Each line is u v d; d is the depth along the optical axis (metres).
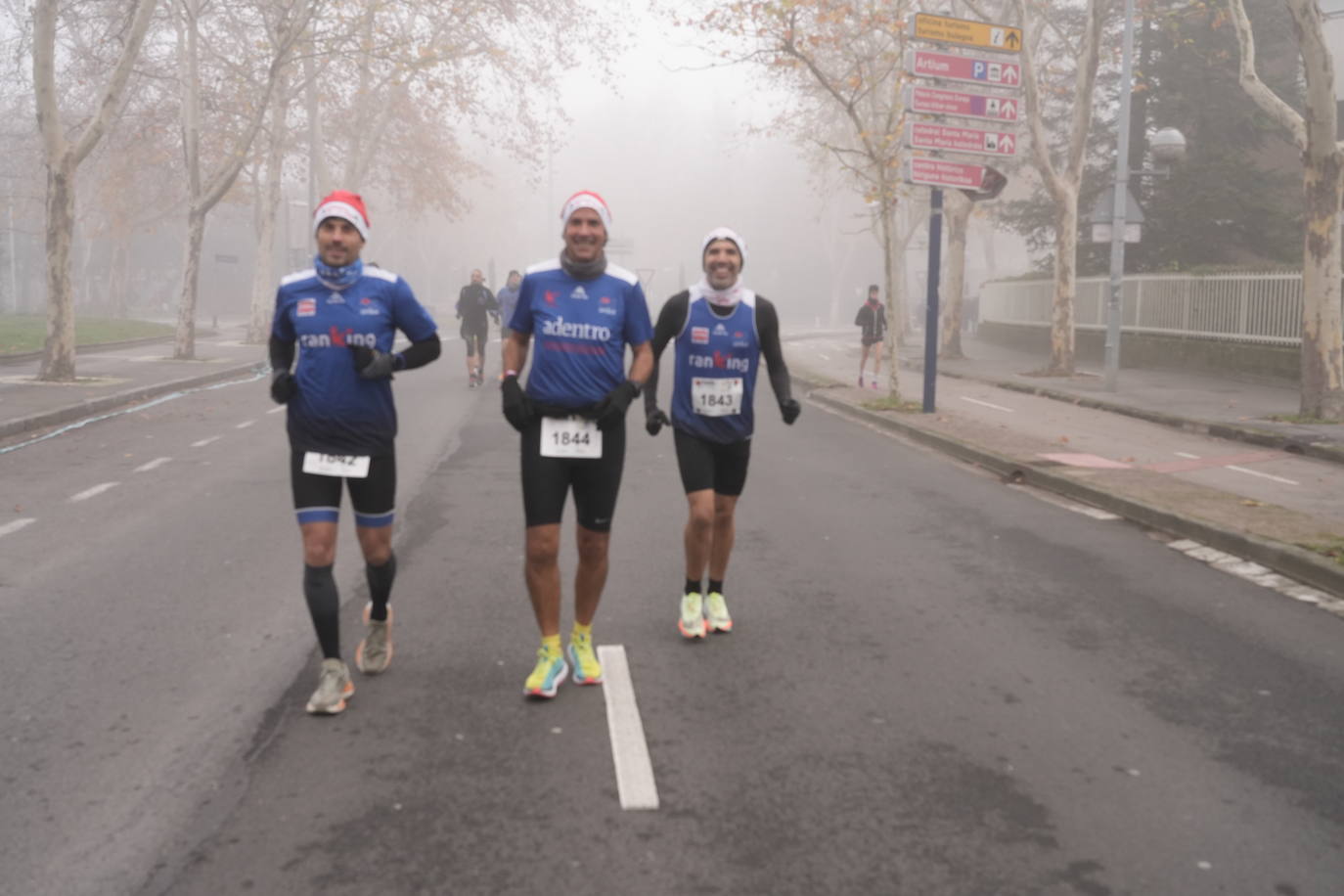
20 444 12.25
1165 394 18.27
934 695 4.70
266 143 34.50
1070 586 6.55
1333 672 5.06
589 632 4.85
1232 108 26.89
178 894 3.10
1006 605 6.11
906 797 3.73
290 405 4.46
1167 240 27.14
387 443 4.55
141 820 3.53
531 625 5.63
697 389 5.27
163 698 4.59
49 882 3.16
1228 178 26.69
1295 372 19.75
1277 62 28.83
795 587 6.47
